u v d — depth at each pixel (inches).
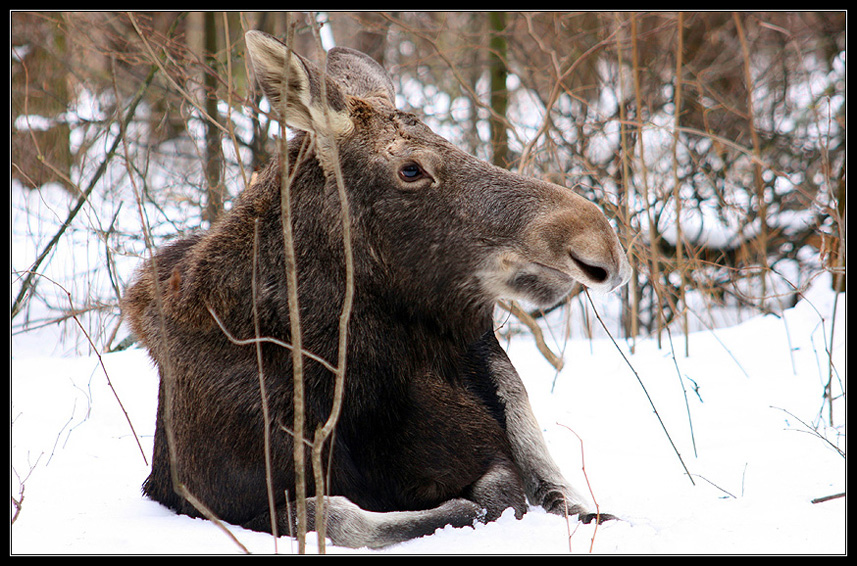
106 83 737.6
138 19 613.0
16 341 582.2
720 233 706.2
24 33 780.0
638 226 565.6
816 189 708.0
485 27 820.0
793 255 700.7
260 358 255.3
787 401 434.0
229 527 277.1
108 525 277.1
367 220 281.9
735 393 449.7
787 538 252.4
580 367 508.1
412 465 291.3
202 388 281.6
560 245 269.9
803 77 813.9
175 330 289.7
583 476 351.9
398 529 260.2
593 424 424.2
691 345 530.0
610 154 725.9
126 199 626.8
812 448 373.1
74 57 792.3
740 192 727.7
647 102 705.0
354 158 281.6
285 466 269.0
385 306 285.0
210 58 650.2
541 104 735.7
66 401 453.7
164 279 309.6
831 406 398.9
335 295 278.5
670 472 354.3
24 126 721.6
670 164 678.5
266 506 273.0
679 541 250.7
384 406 285.9
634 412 436.1
